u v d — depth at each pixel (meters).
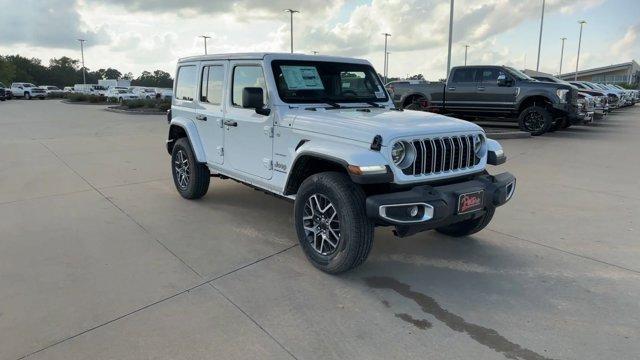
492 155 4.39
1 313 3.28
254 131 4.71
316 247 4.06
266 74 4.50
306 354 2.85
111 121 18.62
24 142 11.80
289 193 4.39
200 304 3.44
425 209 3.52
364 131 3.62
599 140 12.51
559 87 12.71
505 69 13.56
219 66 5.26
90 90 57.69
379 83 5.33
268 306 3.42
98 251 4.43
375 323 3.21
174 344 2.94
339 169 4.02
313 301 3.51
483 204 3.89
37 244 4.59
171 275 3.92
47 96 49.94
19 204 6.01
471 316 3.31
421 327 3.17
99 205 5.98
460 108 14.35
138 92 41.00
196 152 5.70
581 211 5.86
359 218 3.62
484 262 4.27
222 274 3.95
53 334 3.03
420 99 15.19
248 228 5.14
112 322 3.18
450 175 3.89
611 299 3.56
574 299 3.56
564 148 11.05
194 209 5.83
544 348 2.92
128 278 3.86
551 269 4.12
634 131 14.81
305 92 4.62
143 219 5.42
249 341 2.98
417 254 4.46
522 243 4.75
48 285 3.71
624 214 5.73
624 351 2.89
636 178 7.76
